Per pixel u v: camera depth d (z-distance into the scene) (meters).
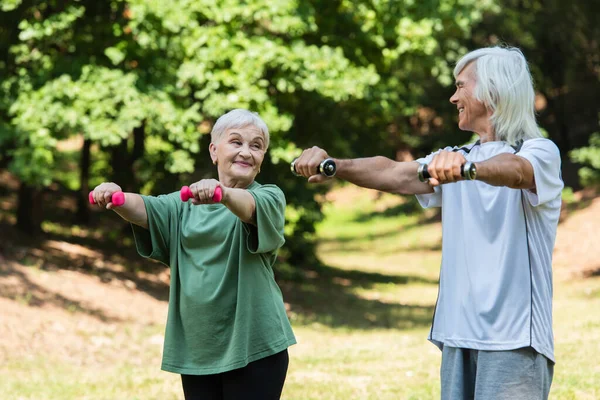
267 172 17.80
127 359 10.66
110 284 15.67
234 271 3.88
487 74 3.38
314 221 21.12
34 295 13.24
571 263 24.12
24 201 19.12
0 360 9.85
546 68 34.19
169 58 14.45
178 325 4.00
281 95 16.16
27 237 18.73
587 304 15.60
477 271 3.32
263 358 3.90
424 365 9.36
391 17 15.76
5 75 14.38
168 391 8.17
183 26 14.12
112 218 25.80
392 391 7.86
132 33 14.26
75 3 14.81
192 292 3.89
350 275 24.69
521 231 3.28
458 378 3.39
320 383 8.34
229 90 14.60
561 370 8.21
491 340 3.28
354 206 40.75
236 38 14.46
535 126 3.41
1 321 11.32
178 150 15.11
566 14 30.50
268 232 3.76
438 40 18.88
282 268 22.50
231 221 3.89
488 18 29.94
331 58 14.75
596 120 36.50
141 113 13.62
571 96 36.97
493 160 2.98
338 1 16.09
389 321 16.22
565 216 29.03
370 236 34.88
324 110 17.41
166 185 17.97
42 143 13.41
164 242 4.01
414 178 3.45
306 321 15.36
